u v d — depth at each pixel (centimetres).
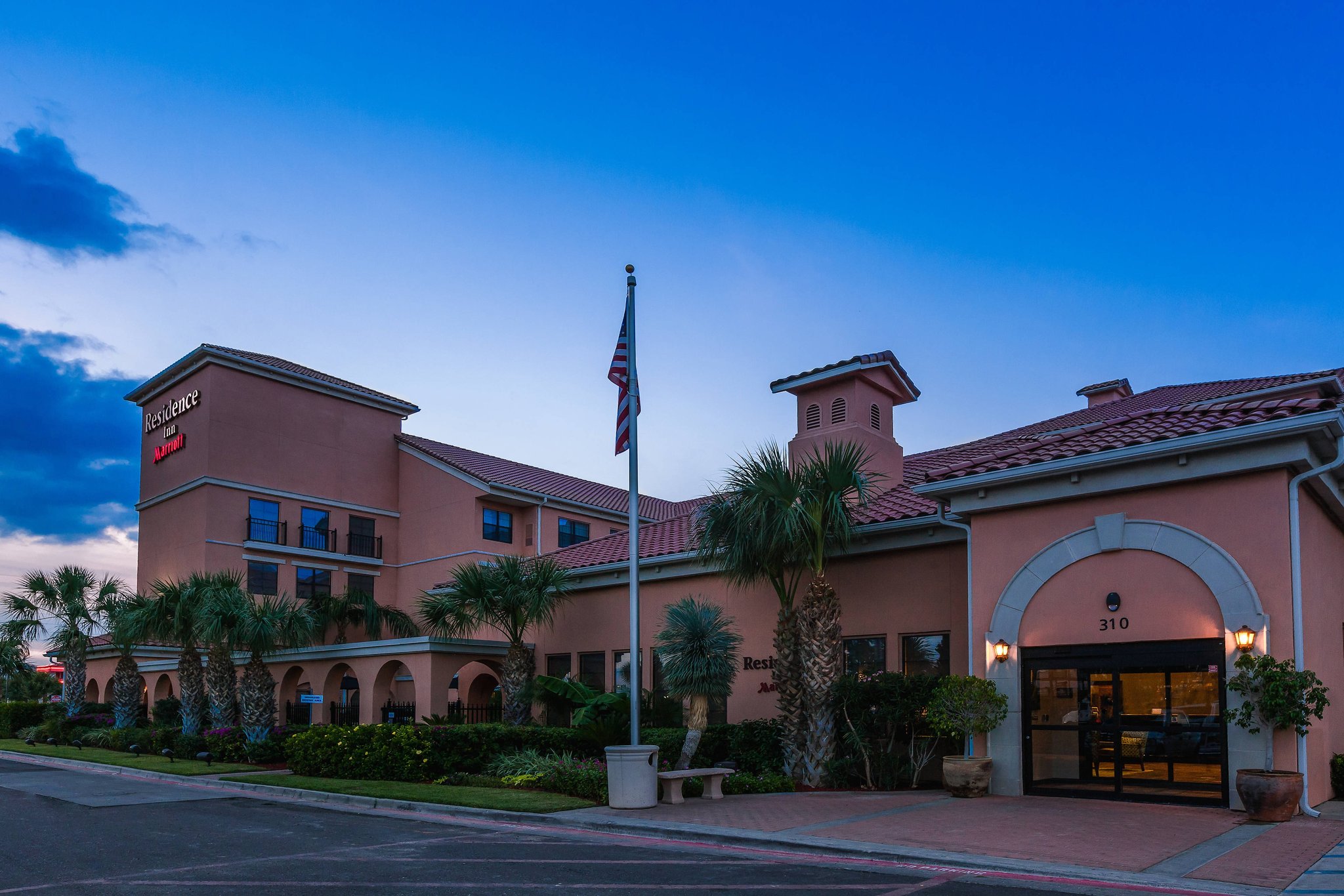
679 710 1930
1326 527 1450
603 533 3981
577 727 1881
